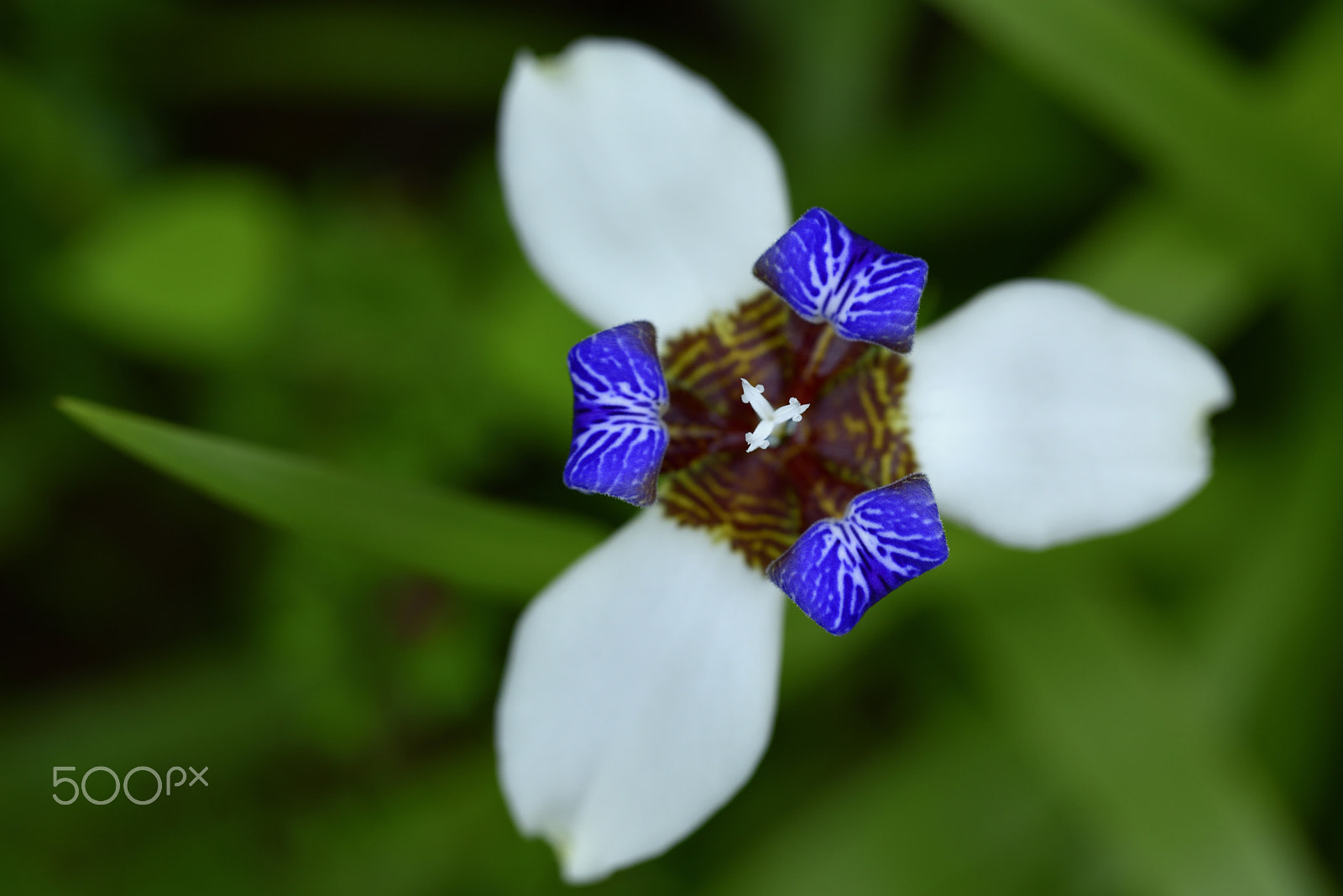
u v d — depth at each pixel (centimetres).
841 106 41
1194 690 38
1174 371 34
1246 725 37
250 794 40
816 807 38
